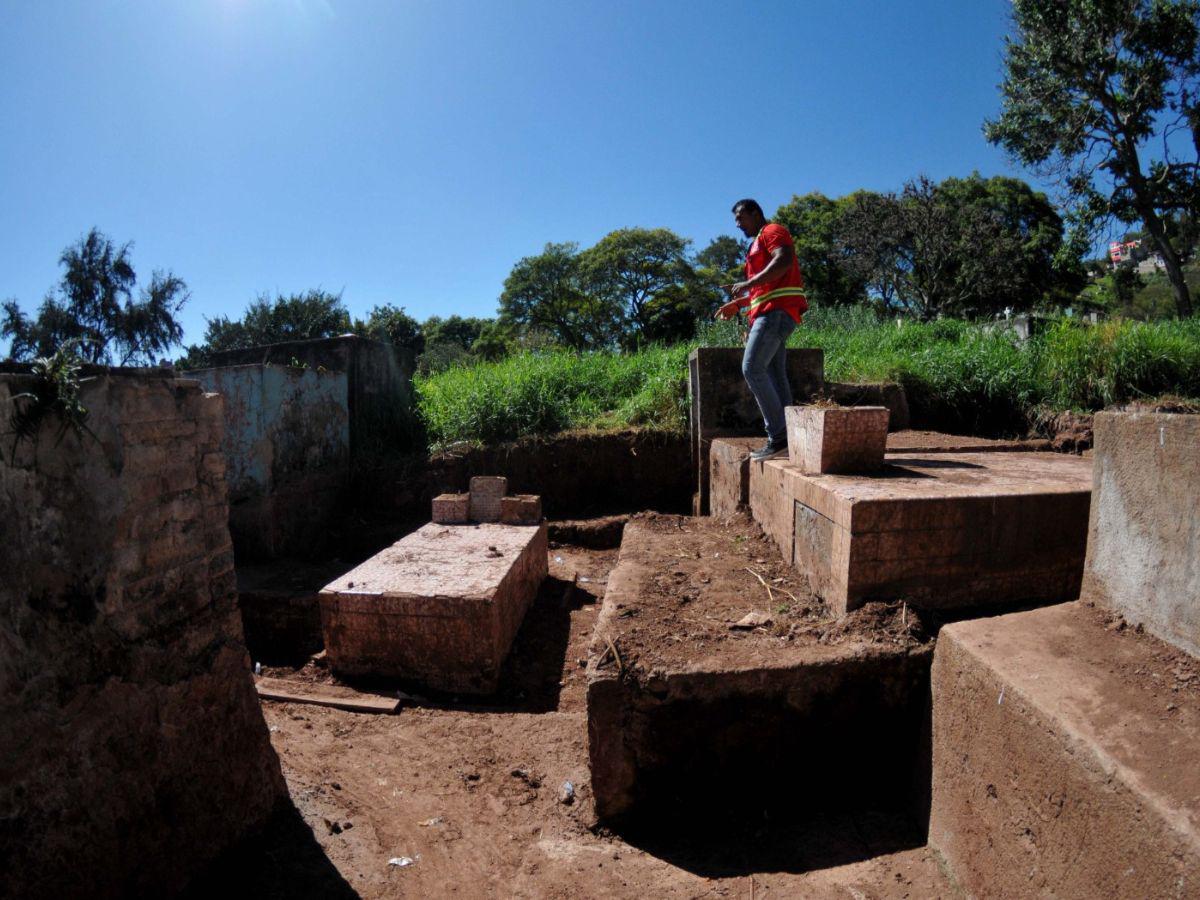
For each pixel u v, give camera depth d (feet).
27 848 6.28
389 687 14.53
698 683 9.16
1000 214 86.79
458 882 8.58
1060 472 12.55
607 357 34.22
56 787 6.59
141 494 7.73
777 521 13.88
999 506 10.10
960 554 10.13
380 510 25.11
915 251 74.74
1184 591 6.85
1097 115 53.72
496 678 14.38
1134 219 55.77
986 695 7.33
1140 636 7.42
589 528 23.73
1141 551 7.45
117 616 7.36
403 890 8.41
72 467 6.93
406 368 30.63
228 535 9.12
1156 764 5.59
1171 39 48.70
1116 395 23.27
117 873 7.18
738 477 16.96
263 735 9.52
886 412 12.46
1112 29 49.98
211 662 8.66
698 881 8.34
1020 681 6.95
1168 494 7.04
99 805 7.02
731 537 15.40
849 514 9.96
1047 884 6.31
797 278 15.24
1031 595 10.37
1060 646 7.55
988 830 7.26
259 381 20.80
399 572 15.81
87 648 7.02
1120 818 5.49
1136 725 6.08
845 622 9.96
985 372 24.48
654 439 25.67
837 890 7.93
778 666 9.17
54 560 6.71
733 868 8.54
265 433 20.93
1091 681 6.82
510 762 11.49
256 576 19.45
